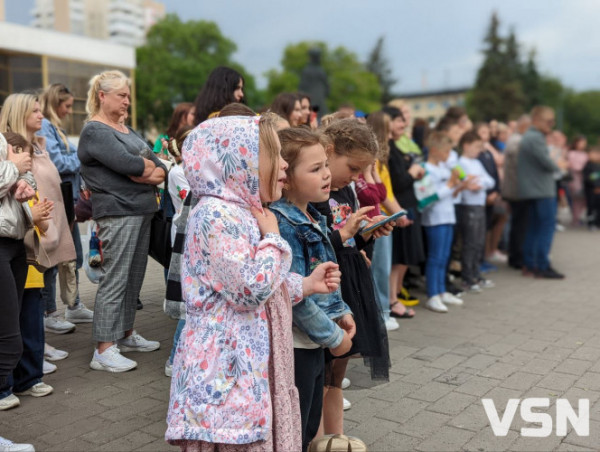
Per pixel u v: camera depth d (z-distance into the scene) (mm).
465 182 5734
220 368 1812
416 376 3930
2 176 2746
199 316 1872
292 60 63500
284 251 1901
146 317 5059
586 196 12914
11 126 3867
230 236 1816
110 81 3895
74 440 2979
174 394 1872
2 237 2861
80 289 5637
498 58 71062
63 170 4539
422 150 7145
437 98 87750
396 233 5398
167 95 45125
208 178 1879
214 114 3850
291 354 1980
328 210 2668
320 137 2363
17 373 3479
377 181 3875
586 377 3896
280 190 2020
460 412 3355
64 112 4926
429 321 5391
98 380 3789
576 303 6055
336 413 2689
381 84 78188
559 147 11867
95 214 3908
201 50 49406
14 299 2900
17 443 2877
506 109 68625
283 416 1887
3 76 20375
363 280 2609
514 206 8039
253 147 1865
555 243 10812
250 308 1832
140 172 3811
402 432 3105
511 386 3744
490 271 7957
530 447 2926
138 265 4016
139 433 3062
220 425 1788
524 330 5059
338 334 2195
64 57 21328
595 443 2965
